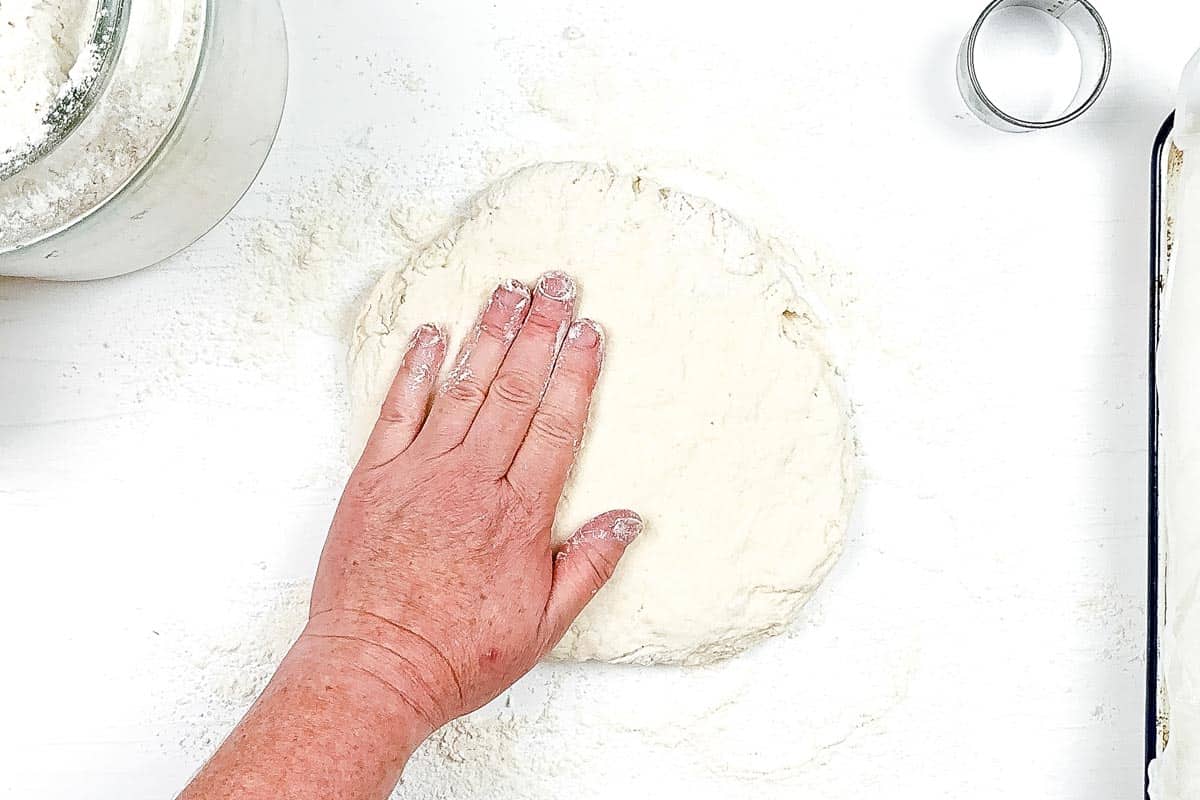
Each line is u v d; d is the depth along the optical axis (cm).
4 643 105
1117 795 105
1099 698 105
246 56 93
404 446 91
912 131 108
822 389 102
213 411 107
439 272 100
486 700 88
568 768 104
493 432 89
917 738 106
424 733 82
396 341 100
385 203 107
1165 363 90
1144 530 106
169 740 105
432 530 86
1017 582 106
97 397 106
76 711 105
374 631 82
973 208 108
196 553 106
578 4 108
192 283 107
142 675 105
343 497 91
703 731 105
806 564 100
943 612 106
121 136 83
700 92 109
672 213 101
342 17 108
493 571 86
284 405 107
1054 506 106
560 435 91
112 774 104
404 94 108
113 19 79
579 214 100
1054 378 107
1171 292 90
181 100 85
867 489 107
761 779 105
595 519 95
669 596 98
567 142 108
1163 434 91
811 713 105
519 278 99
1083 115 108
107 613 105
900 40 108
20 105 79
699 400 98
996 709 106
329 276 107
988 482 107
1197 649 86
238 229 107
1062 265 108
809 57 109
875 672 106
